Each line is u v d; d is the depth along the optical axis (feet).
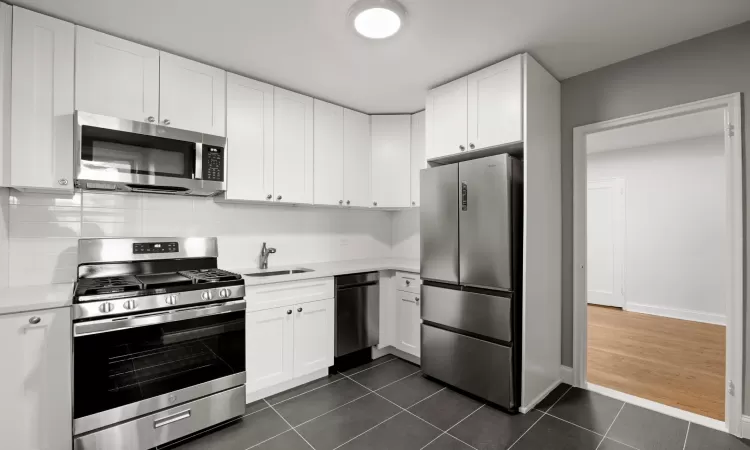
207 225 8.55
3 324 4.86
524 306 7.25
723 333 12.52
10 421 4.92
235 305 6.82
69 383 5.28
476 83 8.01
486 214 7.57
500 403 7.31
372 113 10.93
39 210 6.51
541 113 7.84
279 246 9.93
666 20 6.27
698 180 14.14
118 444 5.54
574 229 8.54
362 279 9.57
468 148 8.14
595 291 16.89
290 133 9.01
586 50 7.31
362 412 7.23
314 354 8.51
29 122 5.70
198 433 6.46
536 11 5.94
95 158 6.08
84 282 6.21
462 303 8.00
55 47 5.91
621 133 13.46
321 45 6.98
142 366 5.80
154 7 5.72
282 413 7.16
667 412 7.25
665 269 14.90
